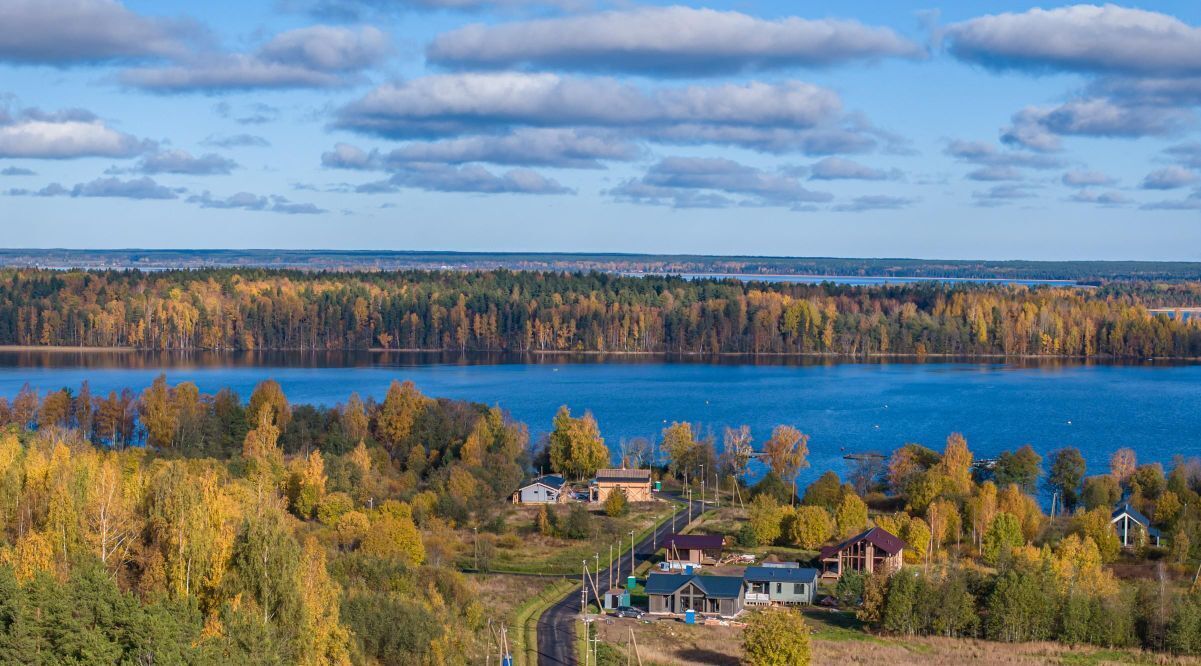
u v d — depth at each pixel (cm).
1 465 9681
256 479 13875
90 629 6731
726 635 10400
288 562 8125
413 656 8694
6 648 6384
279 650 7544
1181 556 12888
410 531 12256
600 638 10169
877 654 9844
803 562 13000
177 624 7056
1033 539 13638
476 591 11319
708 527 14812
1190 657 9994
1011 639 10375
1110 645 10250
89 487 9138
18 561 7781
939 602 10550
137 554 8388
